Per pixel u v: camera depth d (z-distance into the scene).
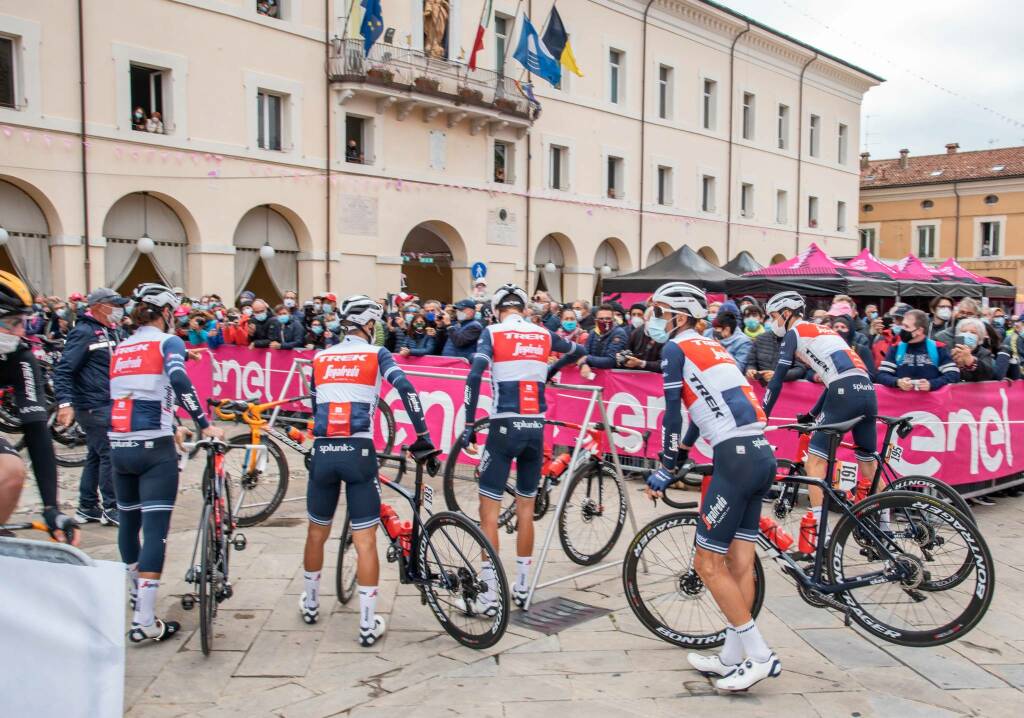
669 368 4.15
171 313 4.76
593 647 4.46
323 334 10.91
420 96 20.44
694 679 4.07
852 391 5.66
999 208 41.03
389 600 5.18
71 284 15.29
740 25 31.00
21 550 2.57
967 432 7.21
